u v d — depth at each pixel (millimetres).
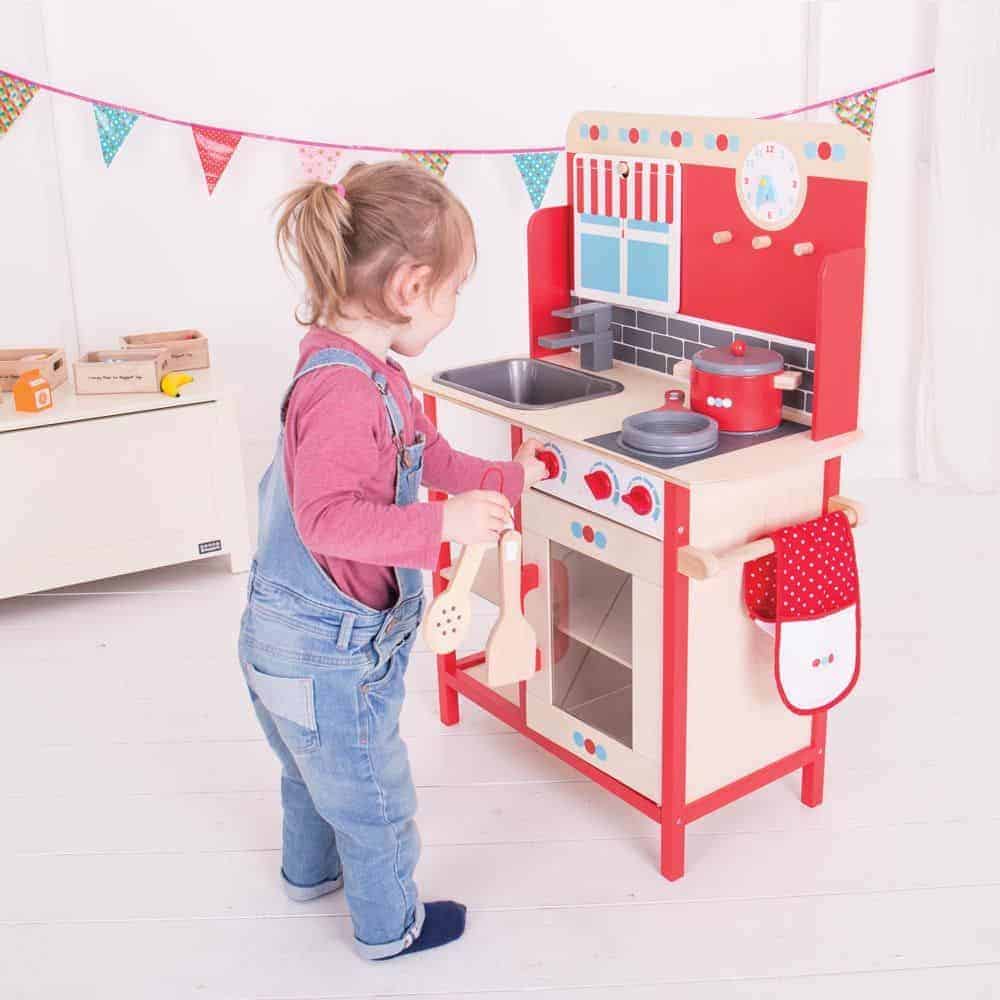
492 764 2180
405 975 1669
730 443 1765
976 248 3193
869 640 2543
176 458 2863
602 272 2160
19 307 3258
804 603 1768
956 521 3160
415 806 1668
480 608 2775
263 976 1676
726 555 1684
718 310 1976
